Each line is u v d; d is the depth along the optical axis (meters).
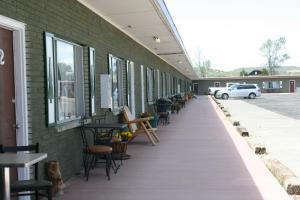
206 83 57.38
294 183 5.60
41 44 5.63
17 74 5.04
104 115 8.82
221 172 6.91
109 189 5.91
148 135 10.10
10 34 5.00
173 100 22.47
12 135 4.99
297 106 27.25
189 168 7.26
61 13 6.42
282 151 9.38
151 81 17.61
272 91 56.34
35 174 4.64
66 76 6.94
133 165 7.57
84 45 7.66
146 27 11.03
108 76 8.55
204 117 18.53
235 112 22.30
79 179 6.55
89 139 7.72
